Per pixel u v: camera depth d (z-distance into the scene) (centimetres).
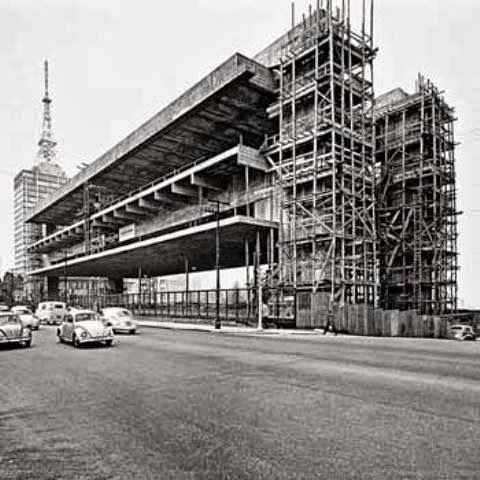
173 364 1411
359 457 564
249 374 1194
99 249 7275
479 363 1333
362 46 3862
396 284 4269
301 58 3703
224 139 4519
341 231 3400
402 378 1086
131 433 684
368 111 3956
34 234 9994
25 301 9400
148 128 4475
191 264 6419
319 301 3172
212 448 607
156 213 5922
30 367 1403
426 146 4275
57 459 580
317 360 1445
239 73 3466
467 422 706
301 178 3672
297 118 3844
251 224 3678
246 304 3759
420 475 506
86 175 6069
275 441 631
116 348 1931
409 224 4284
